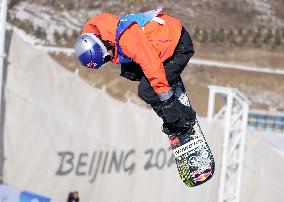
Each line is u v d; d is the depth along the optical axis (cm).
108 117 2192
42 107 1970
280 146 4003
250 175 2797
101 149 2166
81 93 2097
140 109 2298
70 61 5366
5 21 1766
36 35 5975
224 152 2581
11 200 1667
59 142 2033
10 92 1875
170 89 833
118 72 5325
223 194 2588
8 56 1853
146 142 2323
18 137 1912
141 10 5403
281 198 2927
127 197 2278
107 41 832
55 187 2036
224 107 2623
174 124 866
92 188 2161
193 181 908
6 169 1892
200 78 5938
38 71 1952
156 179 2370
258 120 4900
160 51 823
